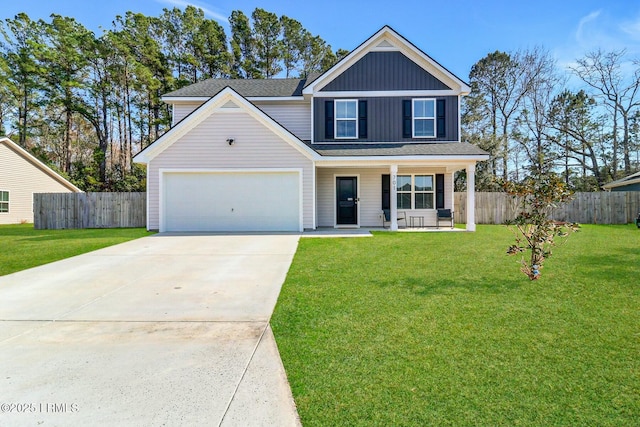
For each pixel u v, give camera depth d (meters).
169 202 12.23
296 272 6.12
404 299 4.53
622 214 15.92
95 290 5.22
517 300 4.43
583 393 2.43
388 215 14.47
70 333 3.65
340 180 14.61
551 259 6.87
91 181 27.52
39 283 5.62
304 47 34.00
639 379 2.59
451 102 13.79
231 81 16.61
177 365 2.95
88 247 8.95
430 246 8.75
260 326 3.80
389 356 3.02
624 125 24.30
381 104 13.84
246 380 2.70
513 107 27.73
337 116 13.91
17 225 19.19
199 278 5.87
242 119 12.09
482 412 2.25
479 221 16.81
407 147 13.09
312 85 13.80
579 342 3.21
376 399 2.42
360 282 5.39
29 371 2.86
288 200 12.26
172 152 12.10
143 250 8.49
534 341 3.25
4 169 20.41
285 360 3.00
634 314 3.89
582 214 16.16
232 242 9.69
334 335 3.48
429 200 14.66
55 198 15.02
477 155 11.80
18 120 28.45
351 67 13.89
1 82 26.05
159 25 29.97
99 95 29.36
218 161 12.11
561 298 4.48
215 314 4.17
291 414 2.28
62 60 27.64
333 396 2.47
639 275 5.57
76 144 33.81
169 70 30.25
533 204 5.64
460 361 2.91
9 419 2.23
